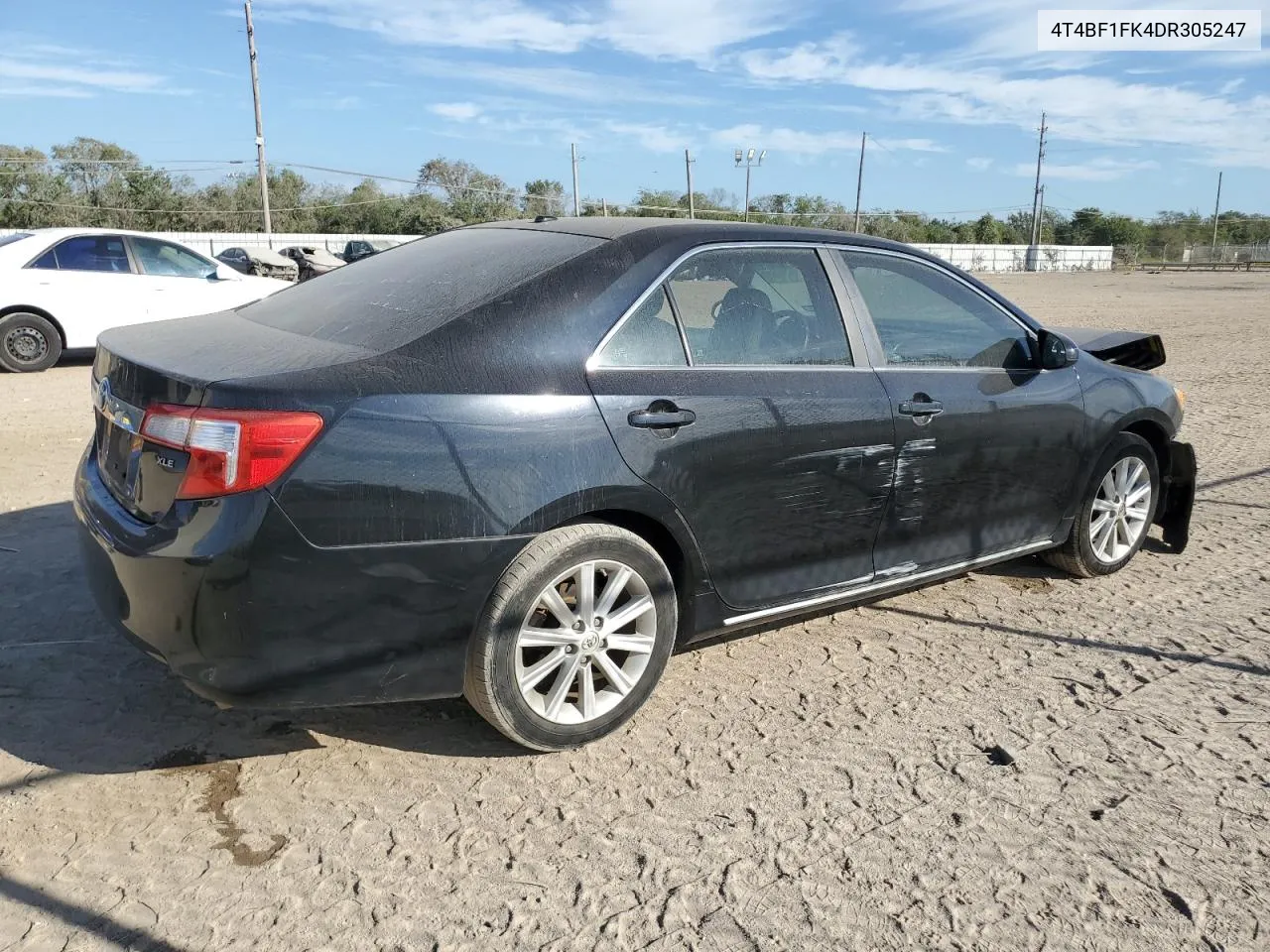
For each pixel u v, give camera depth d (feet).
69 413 26.84
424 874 8.53
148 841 8.82
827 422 11.80
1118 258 269.44
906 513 12.92
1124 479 16.19
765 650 13.26
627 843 9.05
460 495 9.32
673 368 10.85
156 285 35.88
